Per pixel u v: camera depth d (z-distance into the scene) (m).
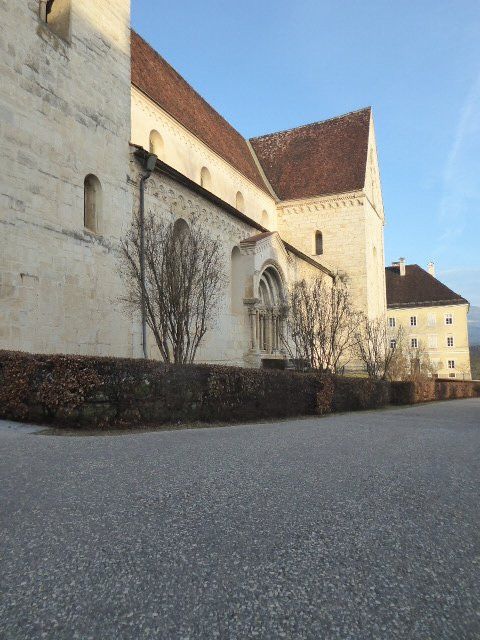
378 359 29.69
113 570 3.26
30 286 13.45
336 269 40.50
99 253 16.08
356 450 8.14
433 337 74.19
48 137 14.45
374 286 43.72
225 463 6.45
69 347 14.63
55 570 3.24
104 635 2.58
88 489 4.96
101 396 9.43
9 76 13.28
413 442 9.59
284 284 29.05
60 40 15.20
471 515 4.75
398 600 3.01
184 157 27.16
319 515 4.50
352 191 40.38
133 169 18.11
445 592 3.14
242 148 41.97
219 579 3.19
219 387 12.02
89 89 16.30
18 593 2.95
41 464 5.94
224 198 32.06
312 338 23.55
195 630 2.65
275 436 9.45
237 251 26.25
